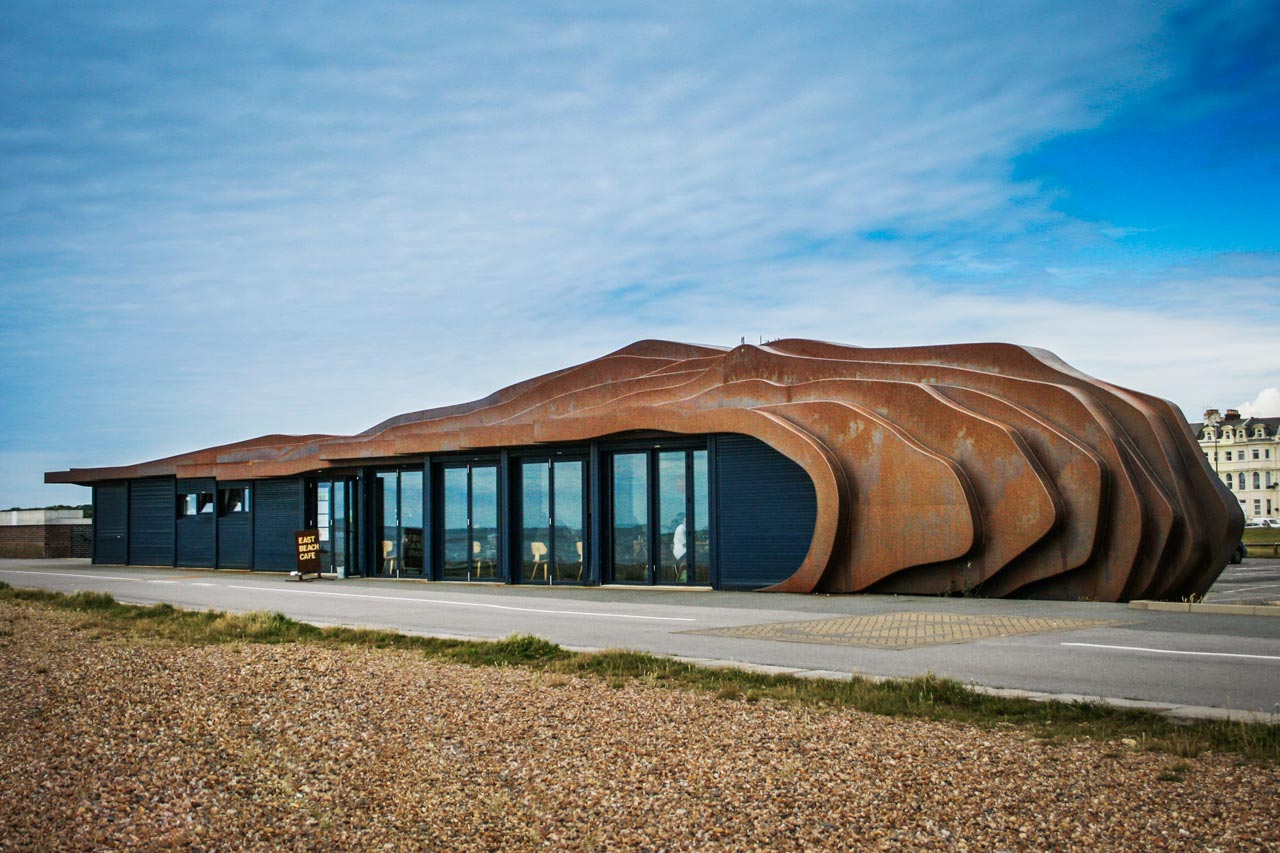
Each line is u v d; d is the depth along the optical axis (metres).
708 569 24.25
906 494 20.84
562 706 9.80
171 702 10.44
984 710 9.03
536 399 31.34
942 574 20.75
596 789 7.00
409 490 31.88
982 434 20.39
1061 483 19.72
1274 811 6.09
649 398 26.80
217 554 38.88
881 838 5.89
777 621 16.42
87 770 7.80
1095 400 20.86
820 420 22.36
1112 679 10.44
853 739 8.09
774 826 6.13
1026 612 17.17
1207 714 8.52
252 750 8.30
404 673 12.00
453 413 35.25
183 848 6.06
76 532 58.97
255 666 12.69
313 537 31.81
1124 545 19.19
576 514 26.95
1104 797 6.45
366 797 7.00
